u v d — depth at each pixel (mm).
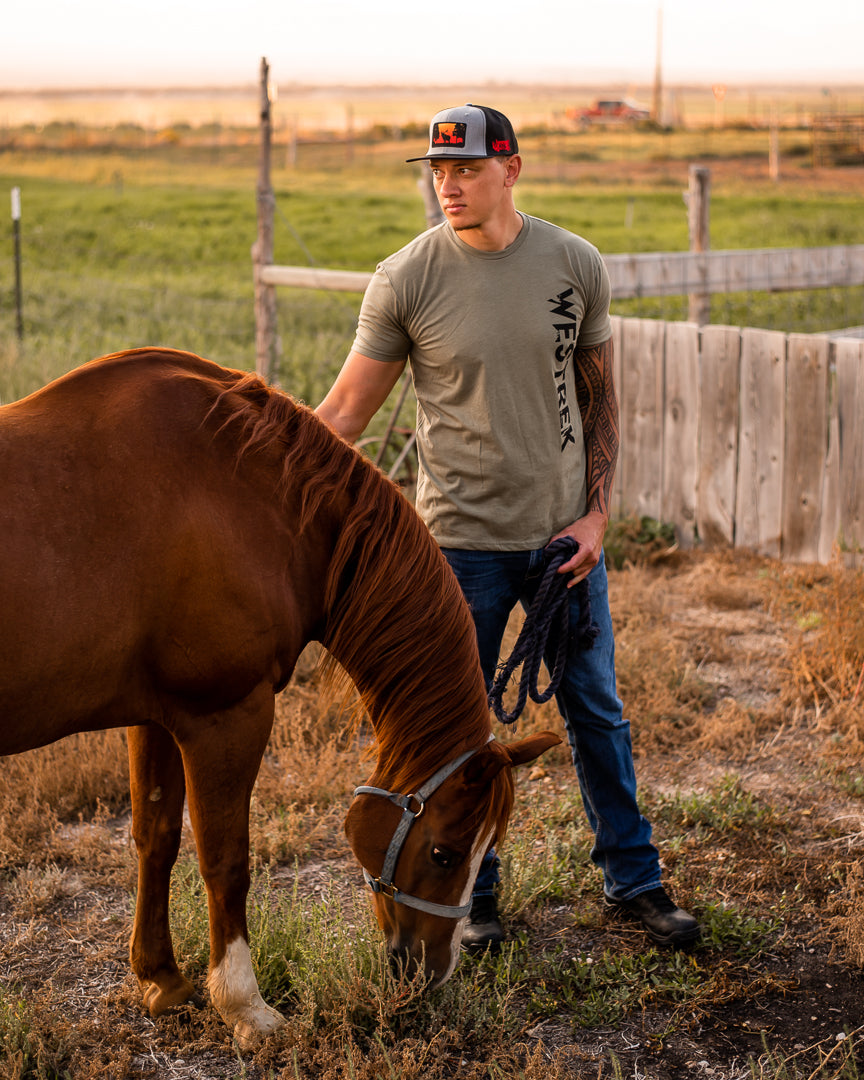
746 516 5691
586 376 2545
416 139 84125
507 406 2369
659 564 5664
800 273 8164
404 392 6039
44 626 1801
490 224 2268
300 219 24422
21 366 7898
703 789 3369
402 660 2143
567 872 2859
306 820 3176
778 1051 2203
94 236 20828
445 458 2451
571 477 2504
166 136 84438
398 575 2143
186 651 1981
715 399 5688
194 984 2385
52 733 1925
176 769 2266
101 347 9969
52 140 77625
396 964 2186
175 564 1934
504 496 2434
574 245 2389
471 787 2016
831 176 41469
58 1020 2256
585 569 2457
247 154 66500
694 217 8531
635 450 6051
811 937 2590
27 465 1852
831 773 3432
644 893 2625
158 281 15148
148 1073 2150
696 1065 2168
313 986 2305
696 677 4152
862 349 5090
